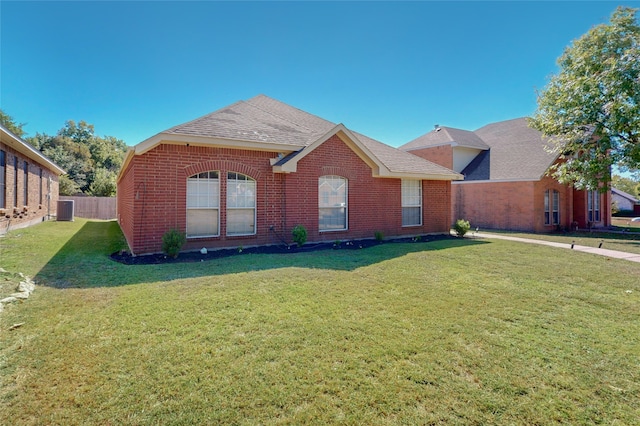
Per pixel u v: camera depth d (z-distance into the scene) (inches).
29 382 118.7
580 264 343.9
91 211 1027.9
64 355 137.8
